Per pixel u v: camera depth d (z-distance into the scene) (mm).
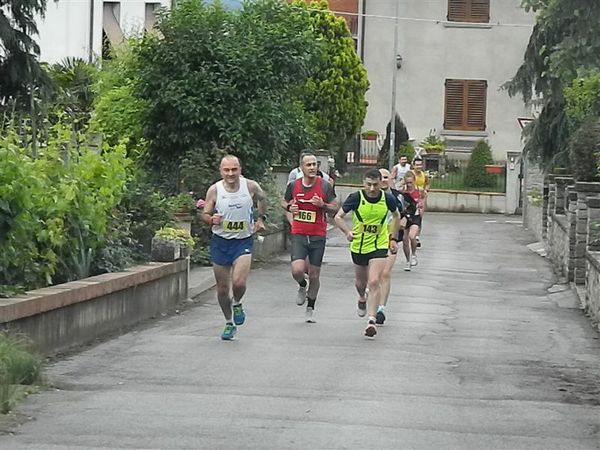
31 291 13555
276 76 27734
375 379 12172
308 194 16781
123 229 18328
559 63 21469
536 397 11555
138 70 27547
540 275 27234
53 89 27000
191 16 27328
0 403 9953
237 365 12914
